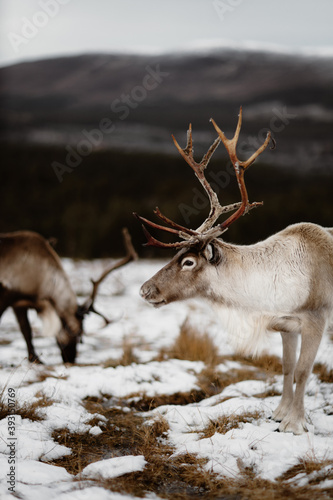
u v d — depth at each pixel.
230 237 35.72
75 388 9.85
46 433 7.72
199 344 12.67
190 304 19.00
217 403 9.30
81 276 24.36
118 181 76.38
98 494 5.82
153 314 18.02
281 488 6.08
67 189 67.44
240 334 8.34
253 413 8.46
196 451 7.14
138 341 14.43
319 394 9.49
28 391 9.20
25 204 58.66
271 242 8.30
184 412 8.62
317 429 7.91
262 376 11.11
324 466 6.46
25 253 12.12
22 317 12.45
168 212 38.03
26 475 6.27
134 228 35.28
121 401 9.63
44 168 86.81
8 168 82.81
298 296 7.80
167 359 12.24
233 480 6.36
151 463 6.88
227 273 8.11
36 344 14.28
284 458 6.81
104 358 12.78
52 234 38.47
